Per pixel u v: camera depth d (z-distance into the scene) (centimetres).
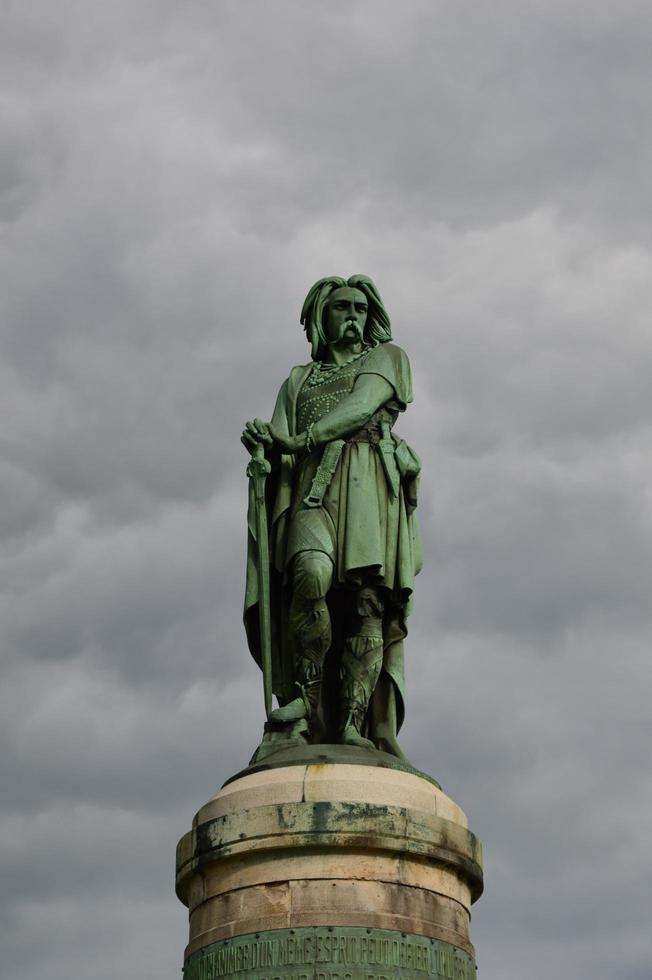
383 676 2122
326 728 2092
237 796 1872
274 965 1747
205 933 1828
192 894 1895
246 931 1781
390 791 1855
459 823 1905
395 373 2214
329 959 1739
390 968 1744
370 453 2144
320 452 2131
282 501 2144
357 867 1800
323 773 1867
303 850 1808
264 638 2059
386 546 2108
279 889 1795
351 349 2262
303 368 2270
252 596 2111
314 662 2056
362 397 2150
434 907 1822
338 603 2131
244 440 2134
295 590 2053
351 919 1762
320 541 2066
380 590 2106
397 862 1817
